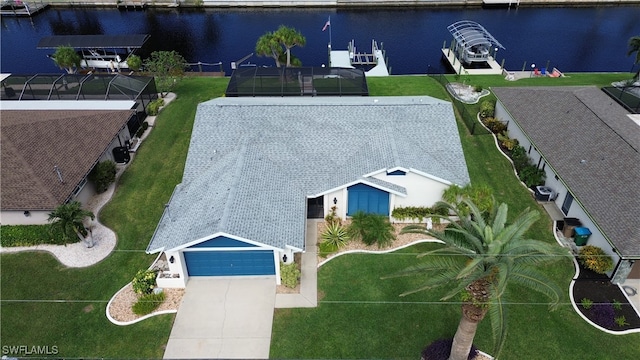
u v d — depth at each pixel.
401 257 29.19
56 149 34.16
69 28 84.12
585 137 34.31
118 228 32.06
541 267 28.17
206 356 23.73
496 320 17.66
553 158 33.75
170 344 24.31
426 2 90.88
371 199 31.34
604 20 83.12
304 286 27.39
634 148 31.52
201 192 29.91
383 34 78.44
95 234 31.53
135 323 25.44
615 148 32.25
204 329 25.02
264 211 27.52
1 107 41.31
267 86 45.78
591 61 67.50
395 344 24.14
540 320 25.08
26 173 31.53
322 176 31.33
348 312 25.81
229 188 28.23
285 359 23.53
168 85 51.00
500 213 19.91
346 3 90.88
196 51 73.31
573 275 27.67
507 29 79.75
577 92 40.31
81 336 24.83
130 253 30.08
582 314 25.34
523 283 18.47
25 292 27.36
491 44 61.97
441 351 23.03
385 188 29.70
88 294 27.22
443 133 33.75
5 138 33.09
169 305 26.36
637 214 27.20
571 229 30.27
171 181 36.69
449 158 32.47
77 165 33.66
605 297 26.27
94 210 33.62
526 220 19.36
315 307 26.12
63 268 28.95
